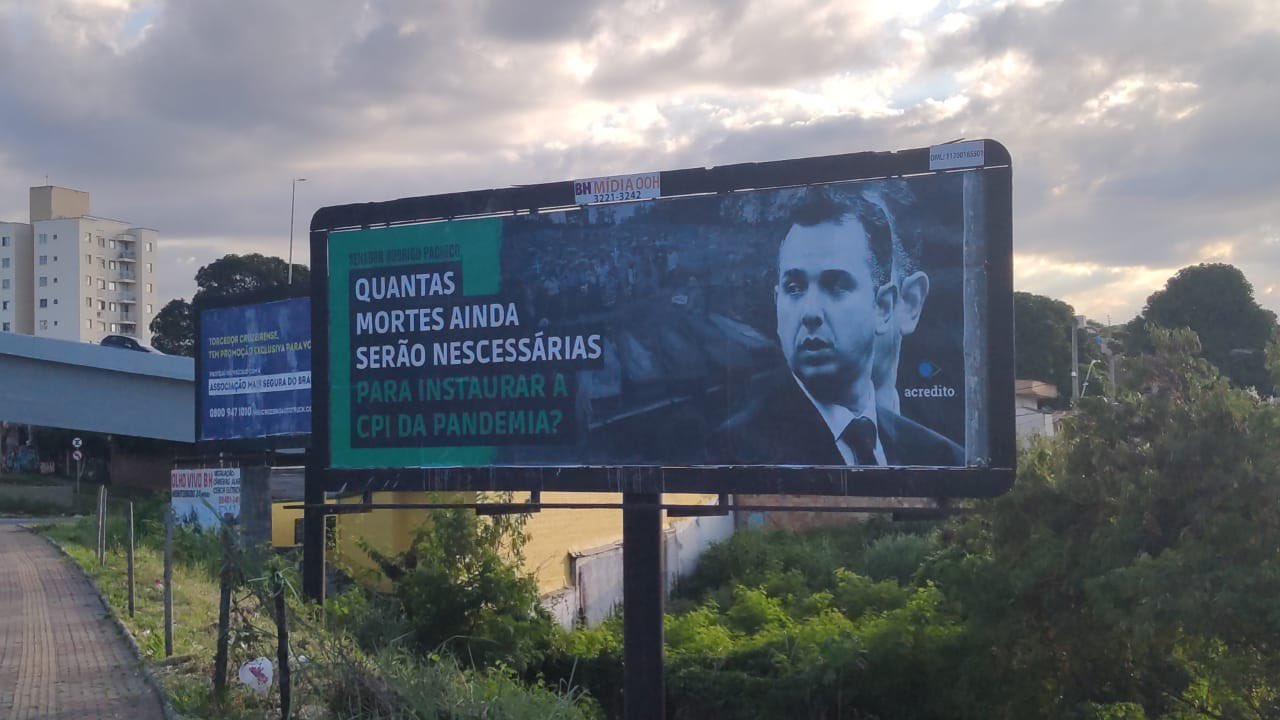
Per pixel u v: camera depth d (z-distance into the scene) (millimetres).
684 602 23734
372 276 11344
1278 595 9766
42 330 103500
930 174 9406
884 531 30766
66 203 107000
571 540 20594
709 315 10086
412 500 16219
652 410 10227
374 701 9016
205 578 16922
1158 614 10039
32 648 11266
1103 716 11781
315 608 12234
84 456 51438
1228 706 10984
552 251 10688
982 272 9242
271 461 19172
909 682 13555
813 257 9750
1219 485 10547
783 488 9734
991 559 12430
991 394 9156
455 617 14141
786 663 14055
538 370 10680
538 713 9781
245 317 19109
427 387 11078
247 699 9047
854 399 9555
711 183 10117
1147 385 11859
